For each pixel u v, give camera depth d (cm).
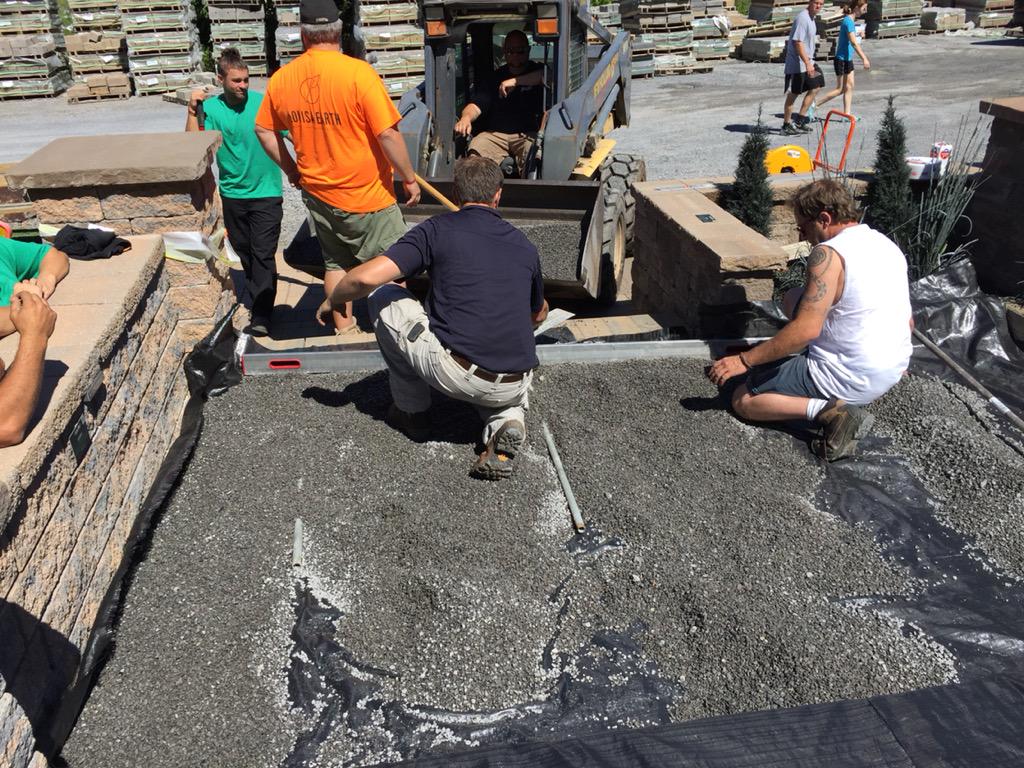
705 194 625
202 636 302
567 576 329
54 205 452
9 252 360
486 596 318
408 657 295
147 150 467
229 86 516
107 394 356
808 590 322
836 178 647
